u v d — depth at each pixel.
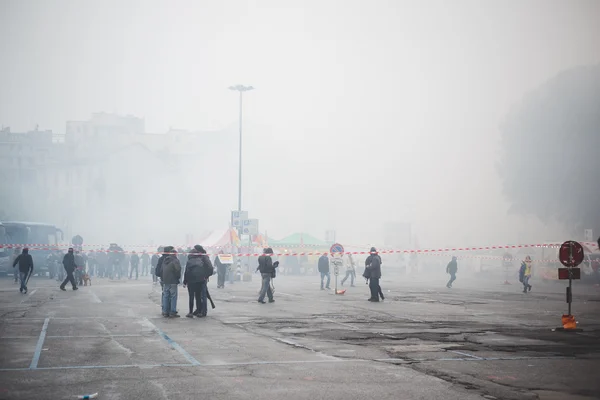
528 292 31.20
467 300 24.70
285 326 15.29
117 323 15.76
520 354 11.09
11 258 40.19
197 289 17.58
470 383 8.70
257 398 7.81
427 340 12.83
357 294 28.22
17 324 15.39
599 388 8.41
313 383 8.67
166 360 10.39
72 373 9.27
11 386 8.39
